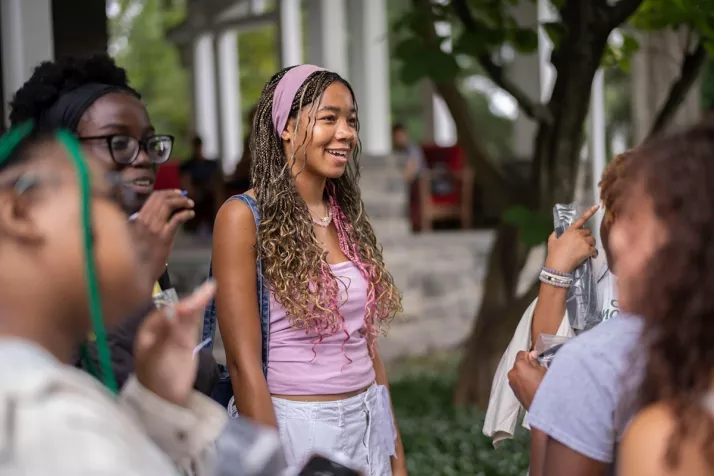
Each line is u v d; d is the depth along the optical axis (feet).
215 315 8.19
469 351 20.03
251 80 69.77
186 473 4.68
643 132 24.97
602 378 5.05
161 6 75.41
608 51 17.33
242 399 7.68
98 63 7.64
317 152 8.21
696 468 4.08
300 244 7.98
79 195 3.71
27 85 7.51
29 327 3.70
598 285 7.79
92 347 5.32
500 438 8.13
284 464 4.73
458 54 16.38
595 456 5.06
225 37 44.09
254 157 8.34
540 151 17.37
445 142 46.11
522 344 8.02
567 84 16.33
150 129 7.63
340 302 8.10
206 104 45.75
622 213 4.71
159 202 5.34
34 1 14.57
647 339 4.27
